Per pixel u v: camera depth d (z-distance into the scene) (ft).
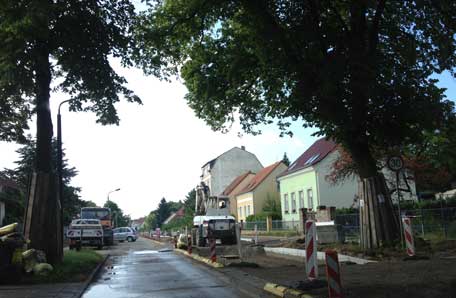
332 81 48.42
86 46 48.21
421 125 54.85
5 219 135.54
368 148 59.62
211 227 97.71
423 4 53.16
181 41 69.05
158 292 38.22
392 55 55.31
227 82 70.59
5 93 50.67
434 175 107.86
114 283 45.09
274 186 197.47
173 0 65.41
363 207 59.00
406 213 76.23
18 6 40.88
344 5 59.93
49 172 52.37
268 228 144.46
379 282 33.40
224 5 61.26
